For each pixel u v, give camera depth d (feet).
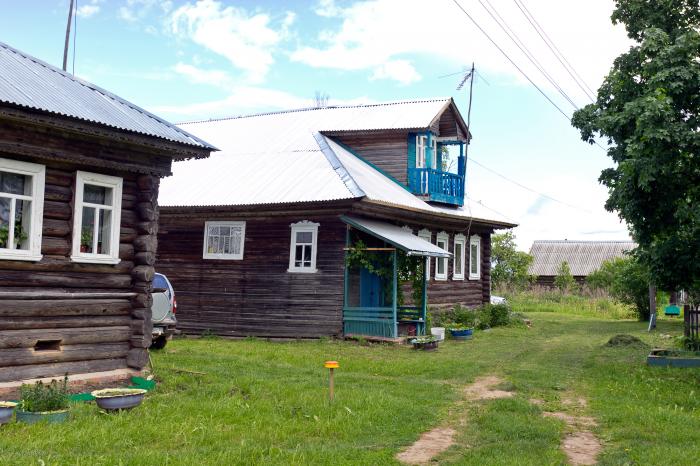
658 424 34.12
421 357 58.49
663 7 53.57
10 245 36.37
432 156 92.94
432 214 79.82
